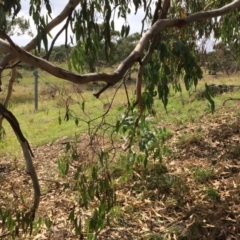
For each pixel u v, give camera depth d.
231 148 5.85
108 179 3.30
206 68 6.02
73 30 3.17
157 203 4.63
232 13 5.42
